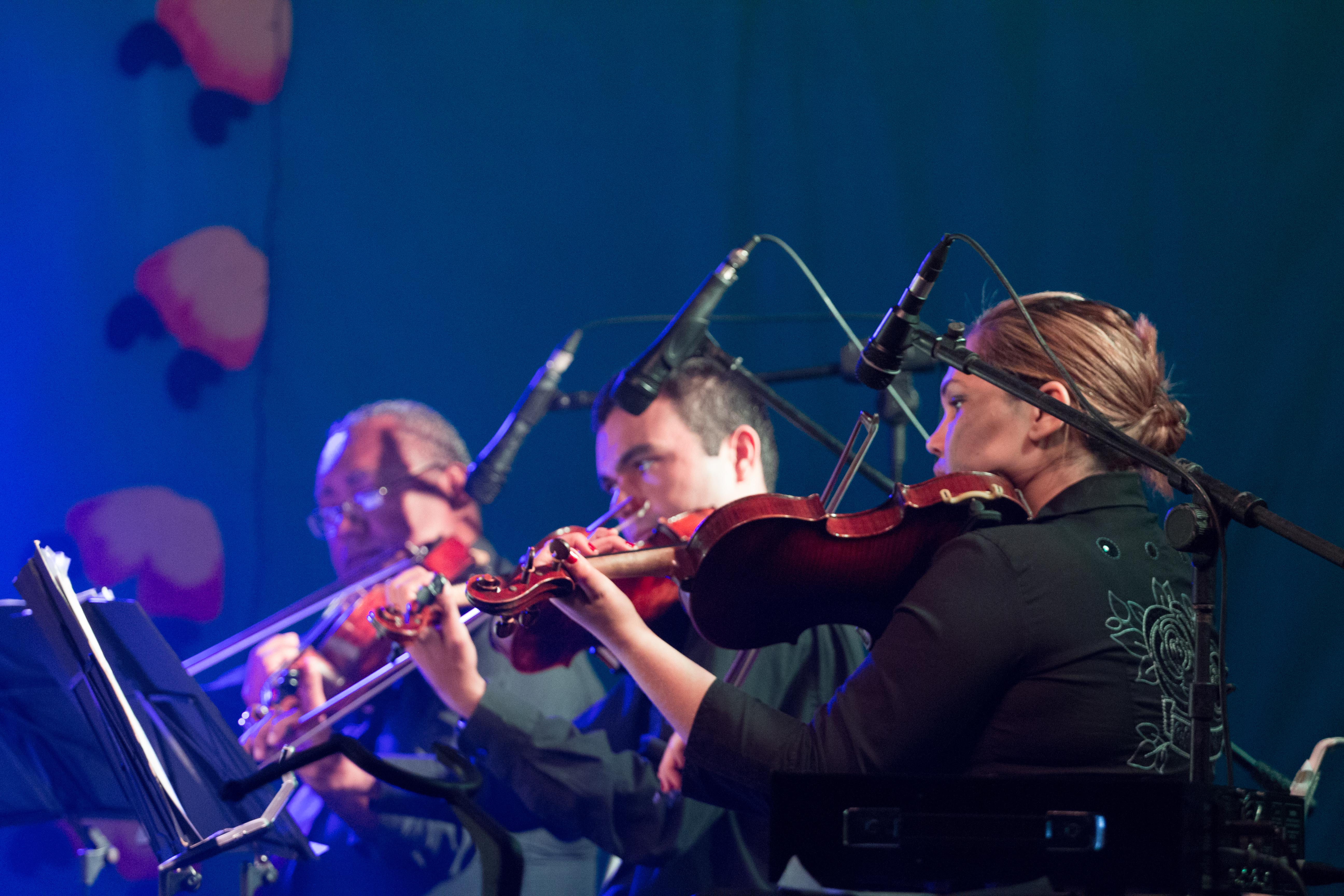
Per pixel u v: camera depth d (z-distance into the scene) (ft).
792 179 31.07
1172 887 8.02
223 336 31.55
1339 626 27.14
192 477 31.07
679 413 17.12
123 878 27.04
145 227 31.24
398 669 18.44
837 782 8.65
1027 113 30.01
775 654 15.71
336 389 31.81
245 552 31.17
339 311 31.99
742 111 31.40
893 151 30.66
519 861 9.46
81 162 30.96
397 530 22.16
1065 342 11.90
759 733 10.81
